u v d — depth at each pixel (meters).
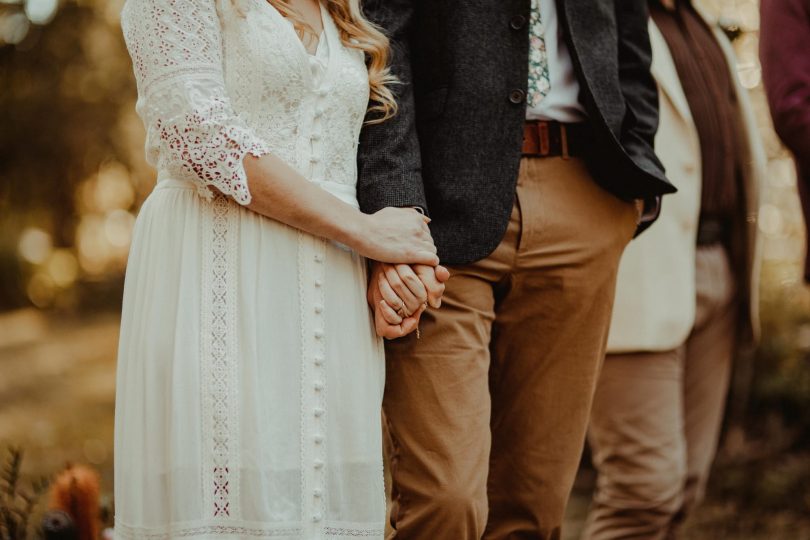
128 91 11.82
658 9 3.16
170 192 1.89
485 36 2.18
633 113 2.31
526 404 2.36
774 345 4.57
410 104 2.14
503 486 2.41
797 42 2.85
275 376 1.86
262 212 1.86
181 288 1.85
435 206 2.17
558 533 2.45
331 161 1.96
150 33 1.80
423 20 2.21
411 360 2.15
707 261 3.17
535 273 2.25
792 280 5.14
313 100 1.92
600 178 2.28
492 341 2.36
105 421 6.74
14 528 2.44
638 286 2.97
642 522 3.00
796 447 4.48
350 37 2.02
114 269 15.31
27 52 11.90
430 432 2.12
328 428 1.90
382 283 1.99
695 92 3.11
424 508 2.12
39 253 15.09
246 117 1.88
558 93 2.25
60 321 13.54
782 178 5.57
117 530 1.88
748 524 4.03
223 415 1.82
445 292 2.18
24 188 12.91
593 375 2.36
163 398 1.85
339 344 1.93
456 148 2.16
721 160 3.13
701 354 3.25
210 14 1.84
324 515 1.89
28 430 6.38
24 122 12.09
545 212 2.22
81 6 11.71
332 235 1.90
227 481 1.82
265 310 1.86
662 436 2.98
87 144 12.26
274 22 1.88
